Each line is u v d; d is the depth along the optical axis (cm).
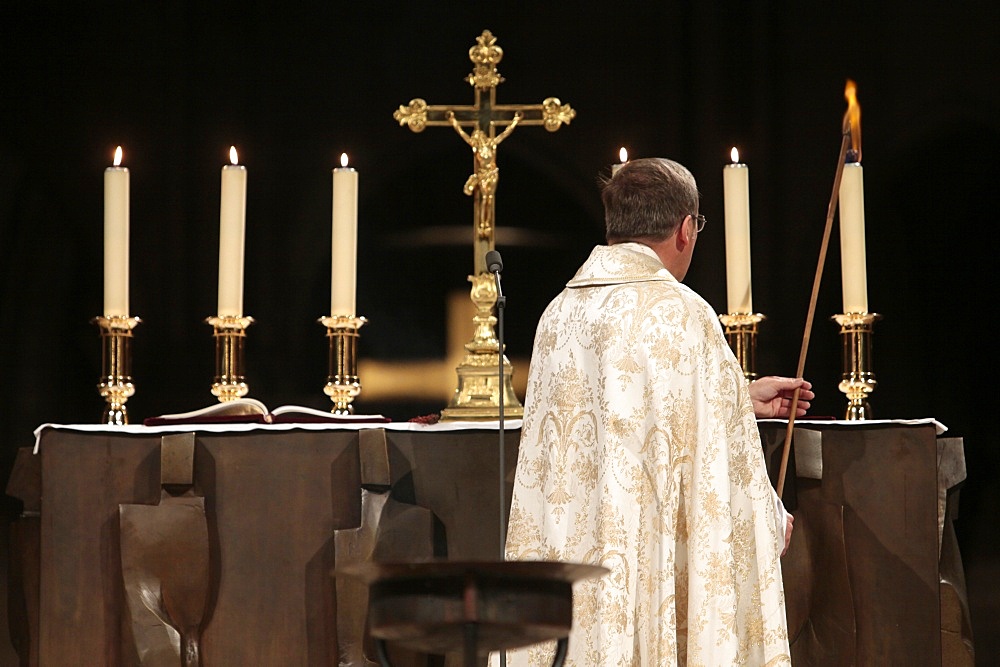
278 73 2836
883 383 2844
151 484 1162
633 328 914
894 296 2848
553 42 2839
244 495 1164
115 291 1315
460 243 3136
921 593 1141
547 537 920
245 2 2820
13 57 2712
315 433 1171
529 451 958
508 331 3108
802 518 1157
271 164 2831
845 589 1142
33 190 2703
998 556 2684
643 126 2816
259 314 2834
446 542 1169
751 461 923
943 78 2722
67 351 2689
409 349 3148
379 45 2853
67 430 1162
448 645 700
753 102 2769
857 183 1305
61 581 1154
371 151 2859
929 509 1146
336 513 1165
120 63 2759
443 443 1173
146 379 2723
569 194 3017
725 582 882
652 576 888
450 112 1385
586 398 929
